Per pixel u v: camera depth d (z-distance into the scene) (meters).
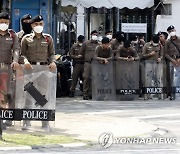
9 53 29.22
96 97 46.81
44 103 28.98
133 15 59.00
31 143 25.47
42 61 29.83
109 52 46.72
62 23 58.50
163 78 48.00
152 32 59.09
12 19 48.59
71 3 54.28
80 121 33.22
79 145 25.53
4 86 29.02
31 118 29.03
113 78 46.97
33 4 49.12
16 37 29.28
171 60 47.50
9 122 30.25
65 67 50.19
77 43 48.75
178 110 39.94
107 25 59.19
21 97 29.02
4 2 48.72
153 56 47.66
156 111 39.12
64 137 27.36
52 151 24.17
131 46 48.03
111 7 55.06
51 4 49.72
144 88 47.88
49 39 29.91
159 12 60.12
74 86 49.44
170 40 47.72
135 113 37.84
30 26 31.38
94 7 55.22
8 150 24.14
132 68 47.09
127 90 47.09
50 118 29.02
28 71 28.92
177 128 31.31
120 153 23.92
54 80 29.03
